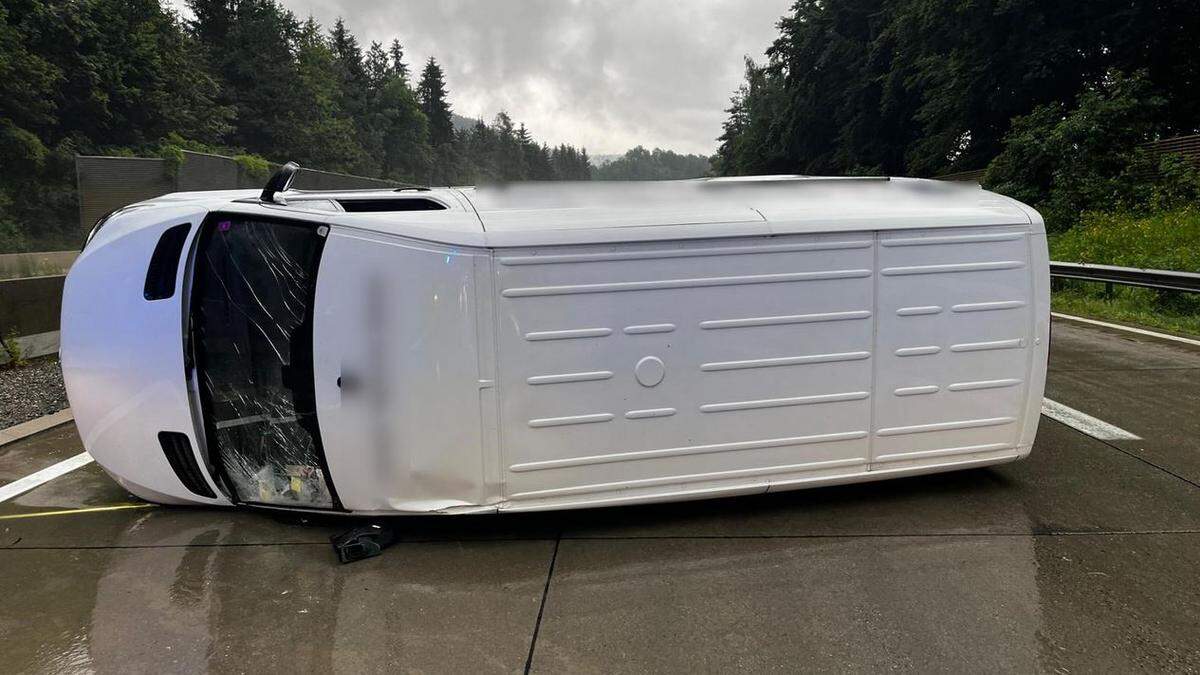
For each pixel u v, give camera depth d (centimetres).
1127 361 727
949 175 2716
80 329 357
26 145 2716
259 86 5797
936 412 378
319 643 268
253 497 357
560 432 337
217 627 279
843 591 303
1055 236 1655
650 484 351
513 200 351
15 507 392
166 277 345
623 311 336
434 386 326
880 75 3453
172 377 345
